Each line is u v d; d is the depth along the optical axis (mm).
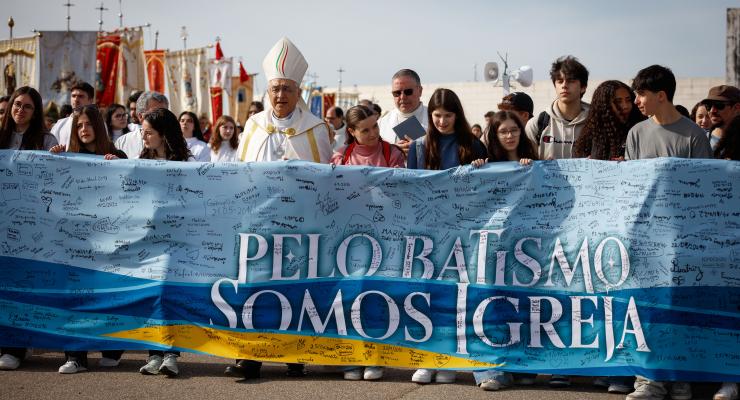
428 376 5613
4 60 16078
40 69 15219
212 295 5836
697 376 5281
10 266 6059
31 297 6023
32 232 6066
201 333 5832
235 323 5801
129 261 5973
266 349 5750
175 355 5863
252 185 5867
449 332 5645
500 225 5641
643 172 5457
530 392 5395
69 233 6043
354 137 6426
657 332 5328
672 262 5344
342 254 5777
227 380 5688
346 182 5785
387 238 5750
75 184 6062
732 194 5355
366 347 5699
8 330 6008
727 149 5754
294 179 5820
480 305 5613
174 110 21125
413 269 5715
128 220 5988
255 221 5848
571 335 5500
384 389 5438
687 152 5590
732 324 5312
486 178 5688
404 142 6805
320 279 5777
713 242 5348
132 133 8180
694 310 5320
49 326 5988
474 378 5723
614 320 5418
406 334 5688
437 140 5977
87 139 6324
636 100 5707
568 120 6531
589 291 5488
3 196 6098
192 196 5934
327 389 5422
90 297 5977
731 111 6949
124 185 6012
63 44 15273
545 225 5598
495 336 5582
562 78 6402
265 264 5816
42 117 6699
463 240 5684
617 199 5496
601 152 5984
